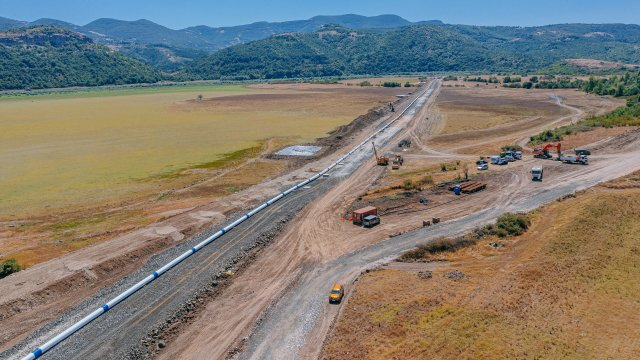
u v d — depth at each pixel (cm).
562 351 3809
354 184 9212
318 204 8025
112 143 13588
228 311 4809
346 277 5425
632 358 3750
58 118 18950
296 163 11094
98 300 5000
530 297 4622
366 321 4366
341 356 3891
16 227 7194
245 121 17625
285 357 4028
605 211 6669
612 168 9056
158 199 8494
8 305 4825
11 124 17338
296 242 6475
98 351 4191
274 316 4672
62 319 4669
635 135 11300
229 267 5741
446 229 6644
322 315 4641
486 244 6175
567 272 5106
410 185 8600
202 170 10512
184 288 5238
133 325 4566
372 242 6366
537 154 10300
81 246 6425
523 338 3962
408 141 13025
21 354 4141
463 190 8175
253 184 9400
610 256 5484
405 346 3891
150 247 6294
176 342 4319
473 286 4931
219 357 4094
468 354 3759
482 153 11319
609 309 4456
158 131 15600
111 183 9512
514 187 8325
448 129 14888
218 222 7294
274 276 5525
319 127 16012
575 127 13062
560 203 7338
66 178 9875
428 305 4531
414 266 5622
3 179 9856
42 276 5397
